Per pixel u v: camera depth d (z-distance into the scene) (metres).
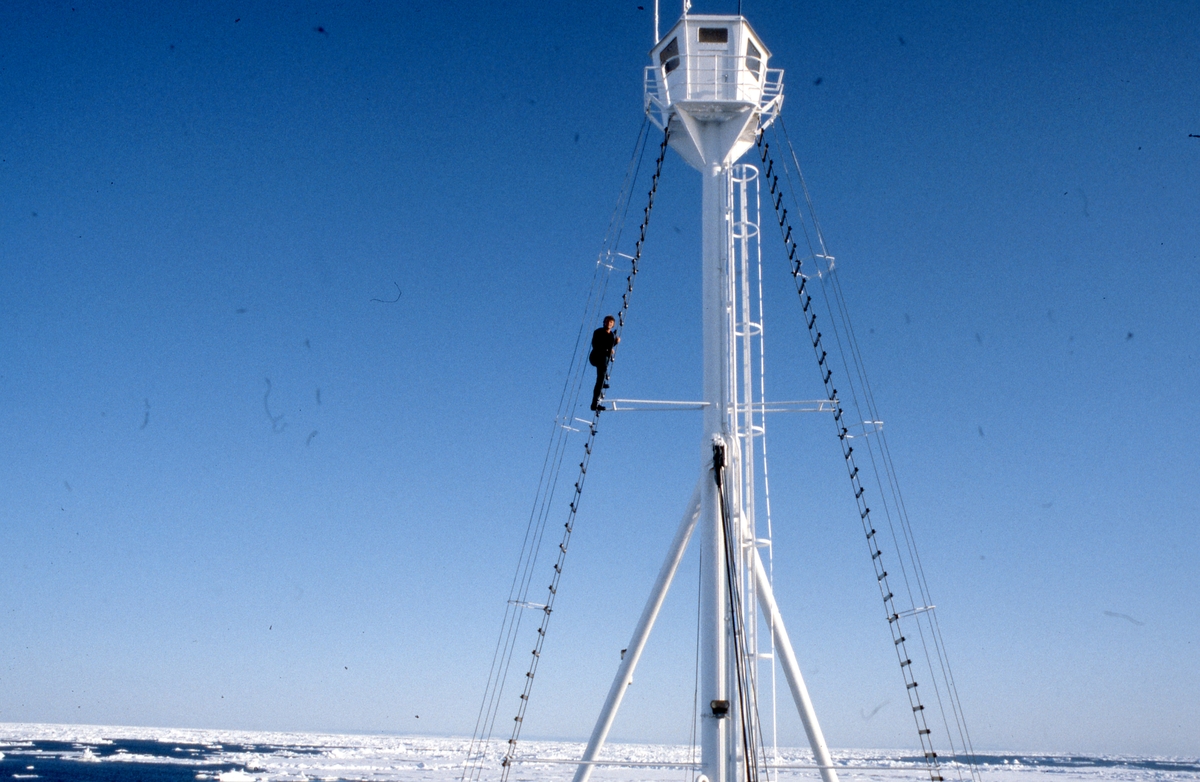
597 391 16.78
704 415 15.97
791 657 15.62
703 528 15.29
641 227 18.98
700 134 17.55
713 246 16.86
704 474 15.56
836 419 16.52
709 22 17.59
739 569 15.13
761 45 18.02
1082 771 124.94
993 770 123.06
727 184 17.25
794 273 18.03
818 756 15.24
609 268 18.69
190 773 78.94
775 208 18.22
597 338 17.06
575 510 17.31
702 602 14.98
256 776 76.88
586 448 17.08
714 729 14.17
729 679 14.48
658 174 18.89
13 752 105.12
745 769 14.00
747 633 15.03
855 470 16.62
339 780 73.94
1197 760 196.38
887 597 16.25
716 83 17.38
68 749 117.00
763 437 16.53
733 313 16.48
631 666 16.11
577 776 15.70
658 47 18.03
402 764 101.38
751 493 15.80
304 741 180.88
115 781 69.50
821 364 16.50
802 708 15.52
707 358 16.20
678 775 98.50
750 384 16.42
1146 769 139.00
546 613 17.41
